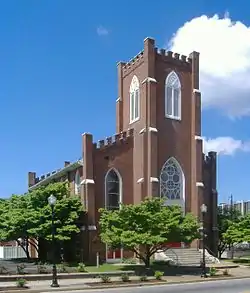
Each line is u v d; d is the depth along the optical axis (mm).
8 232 41875
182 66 53531
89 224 44188
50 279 32031
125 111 54625
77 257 44281
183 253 46844
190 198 51688
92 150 46156
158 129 50500
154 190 47656
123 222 38031
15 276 31031
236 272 39594
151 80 50000
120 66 56219
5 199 46625
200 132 53188
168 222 37562
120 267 39719
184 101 53094
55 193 43188
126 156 49156
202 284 31641
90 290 27766
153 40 51219
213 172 55250
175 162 51312
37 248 47219
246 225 51219
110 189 47531
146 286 30188
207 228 53250
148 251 38594
